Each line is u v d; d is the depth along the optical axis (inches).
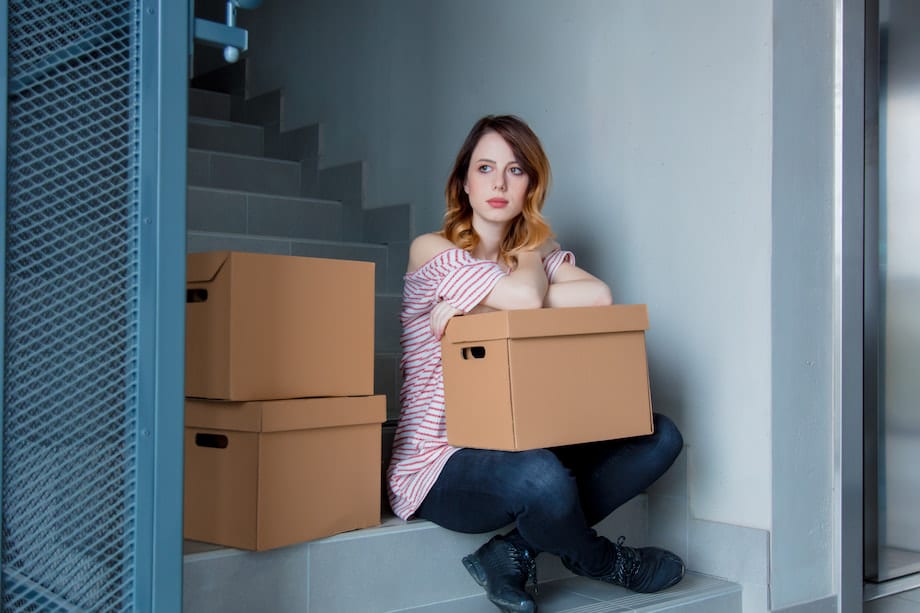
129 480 52.4
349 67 133.9
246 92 158.1
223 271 64.3
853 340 86.1
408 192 121.5
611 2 94.2
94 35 52.2
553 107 100.4
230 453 65.3
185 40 54.3
